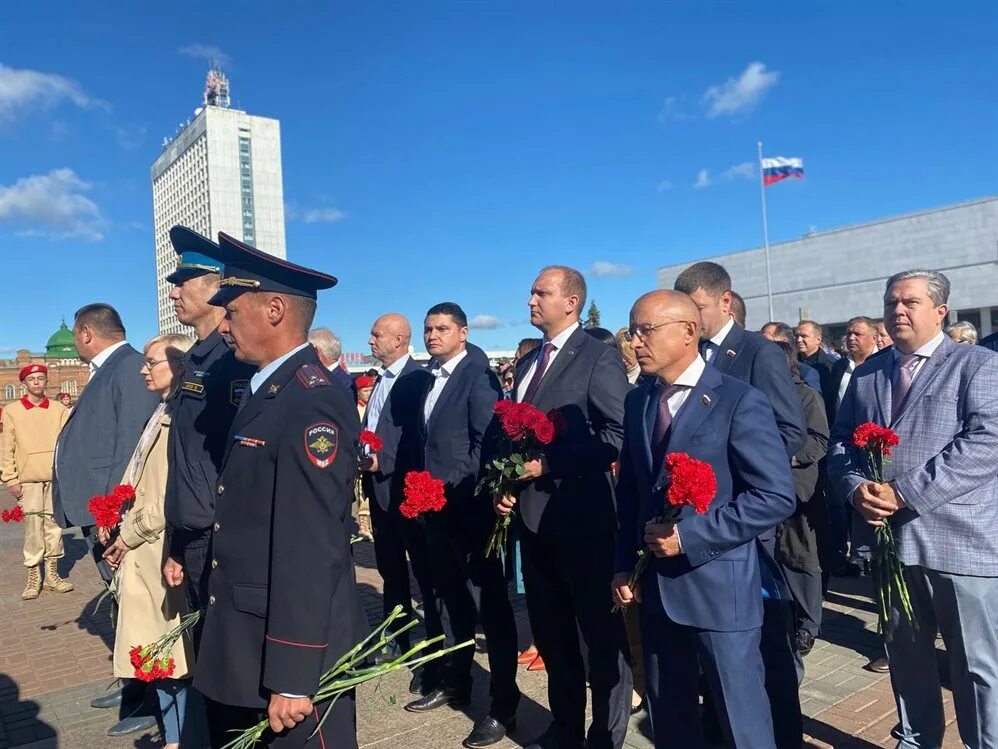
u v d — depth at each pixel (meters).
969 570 2.73
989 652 2.75
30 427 6.87
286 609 2.02
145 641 3.40
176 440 3.05
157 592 3.38
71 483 4.38
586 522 3.13
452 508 3.85
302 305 2.39
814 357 7.32
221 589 2.21
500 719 3.55
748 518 2.35
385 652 4.67
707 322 3.66
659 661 2.59
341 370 6.29
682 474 2.25
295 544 2.04
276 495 2.09
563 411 3.24
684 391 2.64
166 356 3.50
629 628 3.84
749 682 2.38
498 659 3.59
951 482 2.71
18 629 5.93
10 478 6.87
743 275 52.25
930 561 2.79
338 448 2.12
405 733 3.69
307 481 2.07
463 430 3.97
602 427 3.24
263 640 2.12
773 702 2.79
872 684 4.03
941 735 3.04
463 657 3.98
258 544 2.15
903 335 3.02
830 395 6.78
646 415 2.71
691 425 2.53
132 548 3.39
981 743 2.76
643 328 2.62
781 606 2.79
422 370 4.82
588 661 3.16
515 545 6.13
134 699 4.20
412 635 5.16
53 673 4.91
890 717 3.62
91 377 4.52
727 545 2.37
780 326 6.27
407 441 4.56
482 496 3.76
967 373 2.85
